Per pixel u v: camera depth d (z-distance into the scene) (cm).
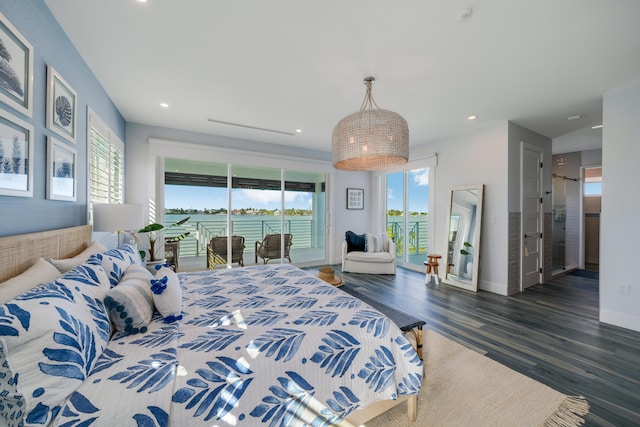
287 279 228
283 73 244
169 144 401
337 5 162
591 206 556
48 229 167
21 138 137
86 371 93
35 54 151
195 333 128
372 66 231
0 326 74
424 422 145
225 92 283
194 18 174
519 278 386
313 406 114
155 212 392
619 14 166
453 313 302
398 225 563
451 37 192
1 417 74
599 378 183
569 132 415
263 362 110
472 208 404
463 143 422
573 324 271
